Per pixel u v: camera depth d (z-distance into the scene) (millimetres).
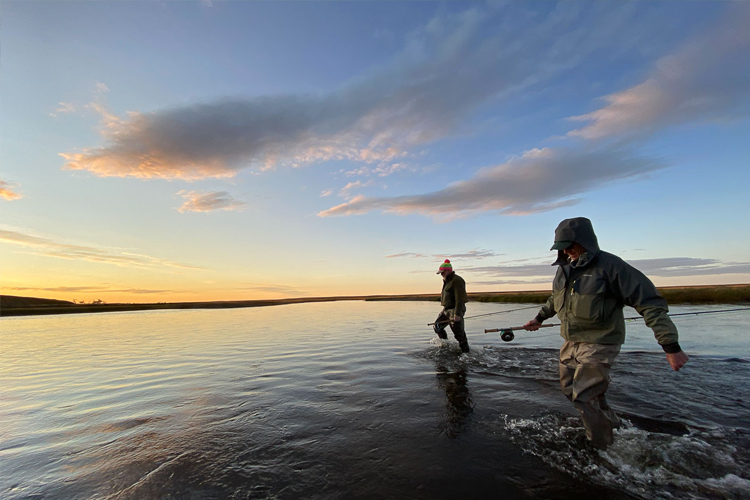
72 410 4758
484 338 10555
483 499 2533
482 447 3352
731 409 4148
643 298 3008
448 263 8734
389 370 6734
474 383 5598
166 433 3896
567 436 3535
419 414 4297
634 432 3523
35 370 7324
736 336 9406
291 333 13258
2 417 4523
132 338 12430
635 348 8188
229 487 2768
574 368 3498
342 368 7008
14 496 2736
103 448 3547
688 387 5020
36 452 3490
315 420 4191
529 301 28438
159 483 2861
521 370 6414
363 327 15133
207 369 7141
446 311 8859
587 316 3277
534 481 2738
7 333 14820
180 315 27359
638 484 2650
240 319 21500
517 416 4117
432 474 2891
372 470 2980
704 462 2945
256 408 4668
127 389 5770
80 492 2770
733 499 2426
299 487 2748
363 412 4426
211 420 4273
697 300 20188
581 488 2621
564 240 3400
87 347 10391
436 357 7855
